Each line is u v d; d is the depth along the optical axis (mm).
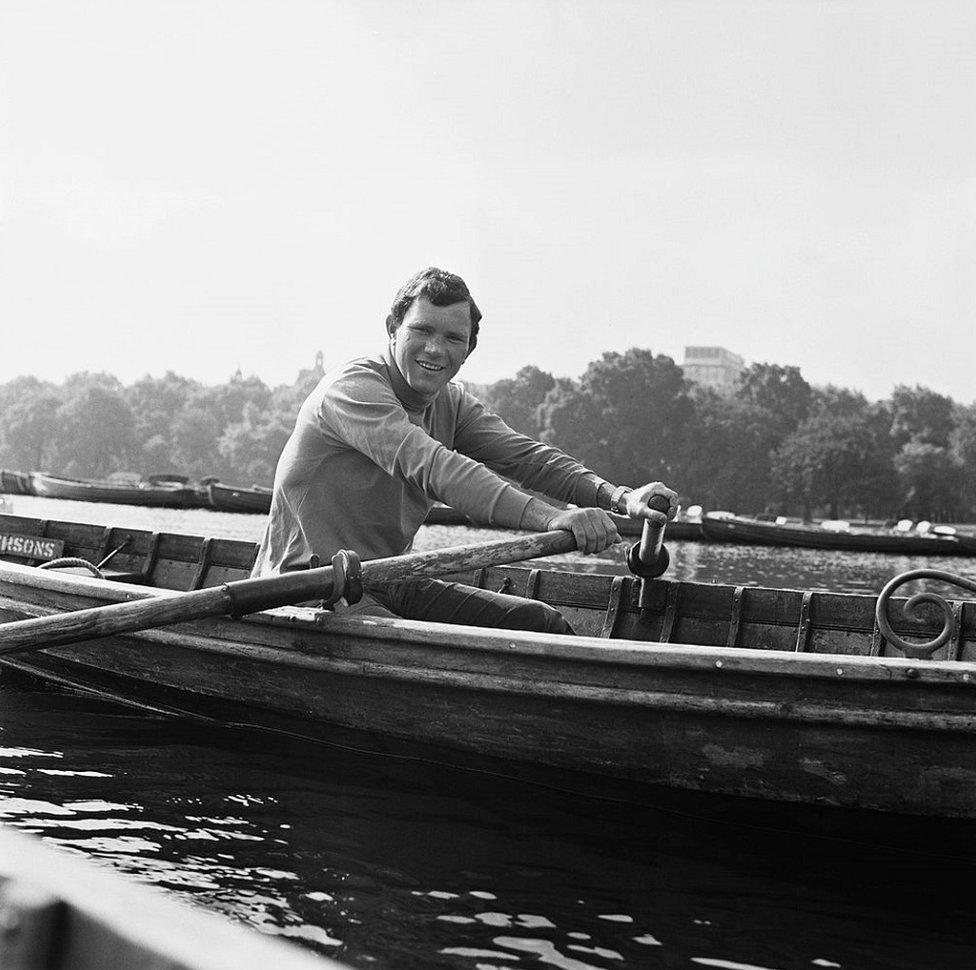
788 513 123000
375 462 4906
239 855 4113
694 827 4535
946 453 129750
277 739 5547
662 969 3334
